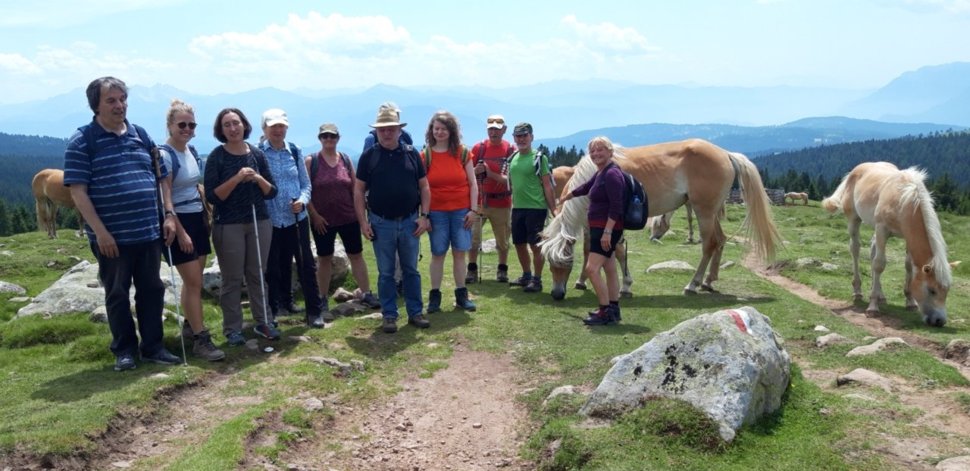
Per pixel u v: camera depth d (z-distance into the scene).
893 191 8.98
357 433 5.37
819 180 78.06
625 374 5.14
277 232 7.92
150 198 6.02
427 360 7.06
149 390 5.56
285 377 6.16
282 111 7.71
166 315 8.23
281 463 4.68
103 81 5.70
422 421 5.69
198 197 6.73
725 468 4.27
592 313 8.26
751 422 4.76
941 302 8.45
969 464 4.09
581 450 4.58
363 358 6.93
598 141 7.74
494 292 10.17
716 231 10.27
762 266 14.12
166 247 6.39
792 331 7.77
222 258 6.88
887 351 6.55
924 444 4.48
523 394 6.12
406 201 7.67
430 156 8.45
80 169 5.67
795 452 4.42
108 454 4.72
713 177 9.89
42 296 8.84
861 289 10.76
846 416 4.91
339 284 10.45
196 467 4.35
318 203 8.45
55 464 4.43
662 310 8.88
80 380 5.88
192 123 6.51
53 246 17.97
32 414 5.05
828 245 18.52
